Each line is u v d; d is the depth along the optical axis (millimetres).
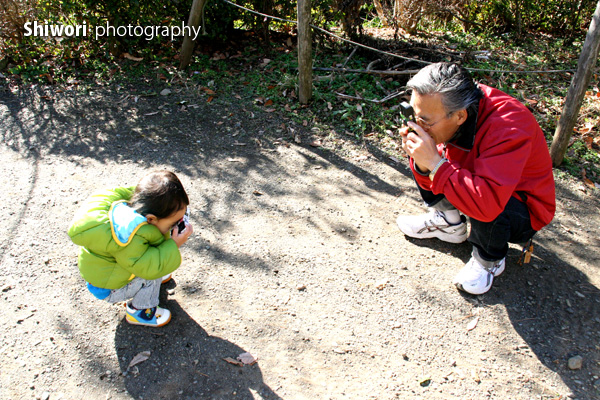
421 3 5965
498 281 2756
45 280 2641
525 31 6578
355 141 4211
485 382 2184
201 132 4246
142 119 4402
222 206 3314
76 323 2391
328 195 3502
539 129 2357
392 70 5188
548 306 2605
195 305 2520
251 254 2887
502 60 5672
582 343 2389
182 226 2301
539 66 5543
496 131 2203
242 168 3775
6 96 4660
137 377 2146
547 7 6461
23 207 3201
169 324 2402
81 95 4738
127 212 2025
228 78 5137
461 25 6754
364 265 2848
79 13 5082
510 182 2125
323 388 2127
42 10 5090
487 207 2170
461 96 2096
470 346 2363
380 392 2117
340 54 5578
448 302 2613
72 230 2021
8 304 2475
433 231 2994
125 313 2463
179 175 3641
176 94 4828
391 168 3871
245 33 6020
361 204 3418
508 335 2428
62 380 2115
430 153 2240
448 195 2246
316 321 2459
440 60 5340
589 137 4199
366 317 2498
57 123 4270
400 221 3098
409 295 2646
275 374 2182
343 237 3078
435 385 2162
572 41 6418
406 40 5996
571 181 3750
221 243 2963
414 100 2207
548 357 2312
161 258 2059
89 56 5340
